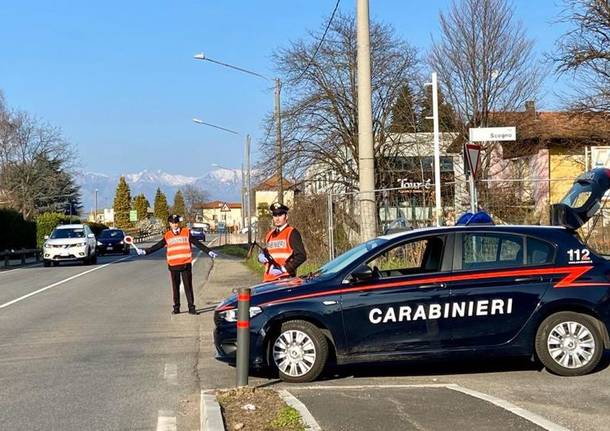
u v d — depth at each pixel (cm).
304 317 774
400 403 644
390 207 1575
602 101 2698
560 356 782
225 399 661
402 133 3131
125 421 641
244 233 6319
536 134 3288
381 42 3091
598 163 1477
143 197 13200
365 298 771
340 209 1608
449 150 3250
